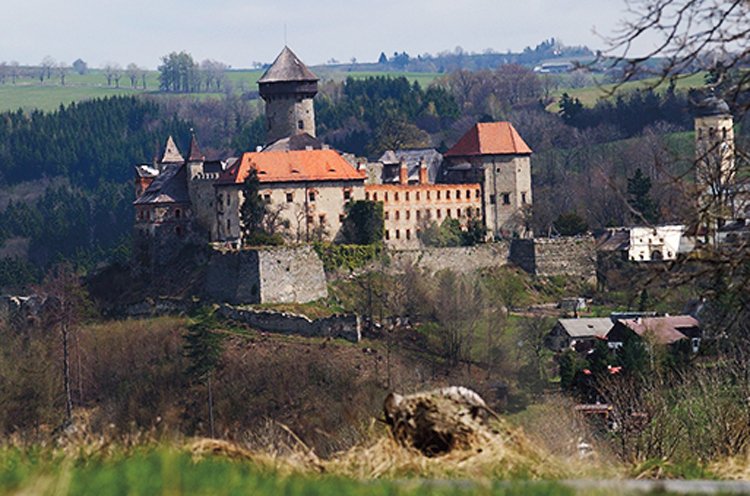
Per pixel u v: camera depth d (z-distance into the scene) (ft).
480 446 272.10
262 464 260.21
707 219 317.22
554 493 228.43
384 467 259.19
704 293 327.06
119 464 245.86
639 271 335.88
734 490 228.02
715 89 306.35
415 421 276.41
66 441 284.20
